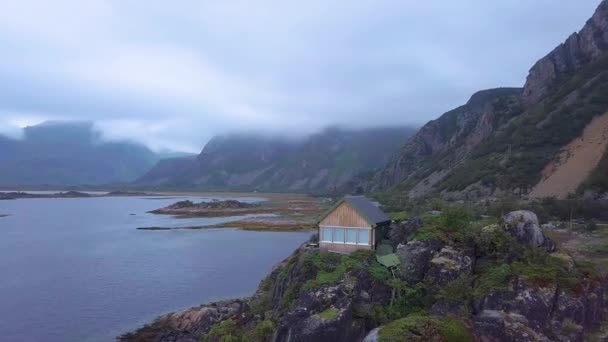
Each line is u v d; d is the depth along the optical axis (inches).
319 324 1114.7
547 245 1342.3
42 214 7111.2
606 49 6304.1
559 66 6845.5
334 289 1203.2
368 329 1146.0
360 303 1189.1
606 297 1254.9
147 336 1716.3
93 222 5836.6
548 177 4505.4
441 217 1455.5
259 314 1517.0
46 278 2603.3
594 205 3304.6
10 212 7475.4
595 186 3801.7
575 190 3937.0
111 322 1866.4
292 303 1286.9
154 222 5821.9
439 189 5585.6
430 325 1012.5
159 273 2714.1
